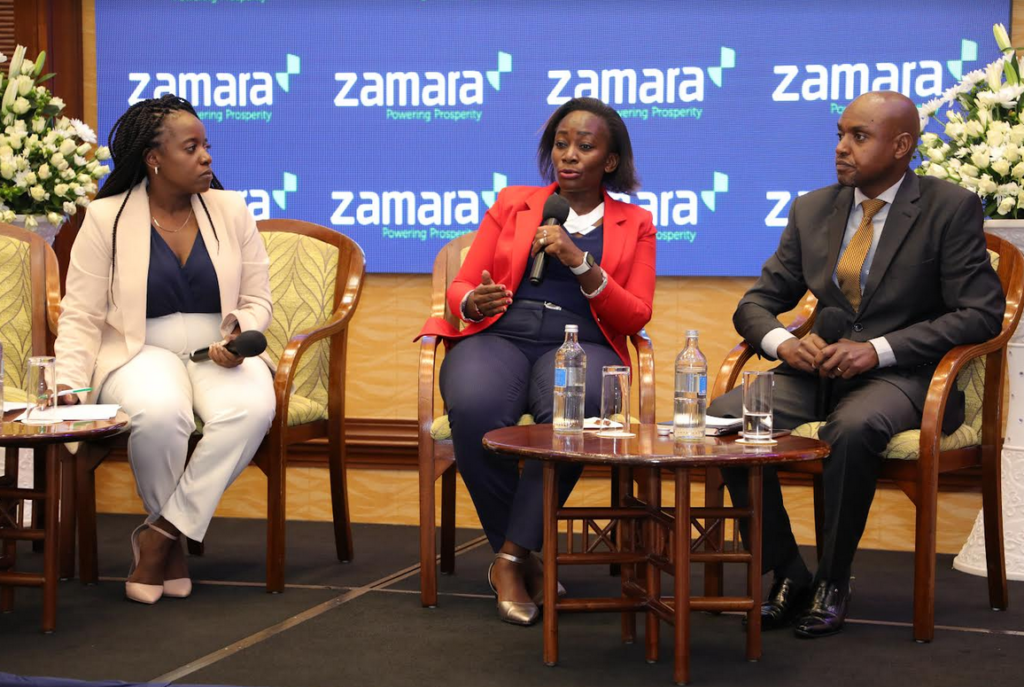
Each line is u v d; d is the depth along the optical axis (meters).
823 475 3.19
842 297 3.49
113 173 3.69
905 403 3.23
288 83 4.93
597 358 3.45
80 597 3.53
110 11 4.97
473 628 3.20
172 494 3.48
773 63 4.67
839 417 3.15
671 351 4.83
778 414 3.40
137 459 3.46
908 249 3.40
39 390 3.11
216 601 3.50
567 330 2.96
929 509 3.11
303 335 3.75
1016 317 3.41
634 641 3.06
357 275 4.07
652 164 4.76
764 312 3.53
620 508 2.85
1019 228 3.80
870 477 3.14
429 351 3.53
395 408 5.01
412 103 4.88
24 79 4.42
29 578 3.12
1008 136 3.82
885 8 4.59
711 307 4.80
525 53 4.82
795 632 3.14
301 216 4.96
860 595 3.68
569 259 3.37
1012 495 3.98
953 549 4.59
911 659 2.93
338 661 2.88
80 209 4.98
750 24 4.68
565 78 4.80
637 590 2.92
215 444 3.48
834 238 3.52
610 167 3.68
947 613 3.43
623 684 2.71
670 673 2.79
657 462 2.54
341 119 4.92
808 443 2.79
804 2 4.64
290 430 3.79
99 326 3.65
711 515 2.78
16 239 4.07
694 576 3.93
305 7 4.91
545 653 2.85
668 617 2.74
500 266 3.64
